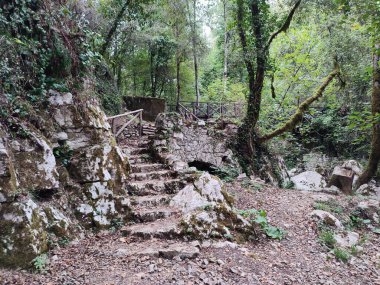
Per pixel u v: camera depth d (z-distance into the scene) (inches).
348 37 402.6
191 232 150.3
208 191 182.7
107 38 351.3
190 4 625.3
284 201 243.6
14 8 157.9
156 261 126.9
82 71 197.8
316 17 433.7
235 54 394.6
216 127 371.2
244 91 433.7
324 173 491.8
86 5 249.1
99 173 175.0
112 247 141.8
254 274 127.3
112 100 375.2
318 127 556.1
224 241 151.9
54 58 176.9
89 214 162.9
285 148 538.6
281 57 494.0
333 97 521.0
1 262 115.0
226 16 603.2
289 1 378.9
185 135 319.3
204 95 780.0
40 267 118.9
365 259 168.6
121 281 110.9
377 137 348.8
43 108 169.9
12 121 144.8
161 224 160.2
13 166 135.4
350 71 419.8
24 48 157.6
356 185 363.3
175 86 696.4
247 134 370.0
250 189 278.4
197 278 116.3
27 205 130.2
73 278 112.5
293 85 511.5
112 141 207.0
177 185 200.7
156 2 499.8
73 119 182.5
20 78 155.7
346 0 246.5
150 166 242.2
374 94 345.1
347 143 527.8
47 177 150.9
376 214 234.1
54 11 178.2
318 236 187.9
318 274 141.4
